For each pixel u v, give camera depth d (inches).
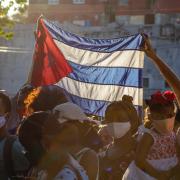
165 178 207.2
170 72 215.8
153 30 2517.2
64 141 153.6
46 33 342.3
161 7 2655.0
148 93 2329.0
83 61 339.3
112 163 225.6
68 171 149.3
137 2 2731.3
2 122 212.4
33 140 152.3
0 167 195.0
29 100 199.6
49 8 2994.6
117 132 228.1
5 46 2075.5
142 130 216.7
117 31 2512.3
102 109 335.0
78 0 2923.2
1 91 224.2
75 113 168.4
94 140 178.4
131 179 208.5
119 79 334.6
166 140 207.9
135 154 211.8
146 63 2333.9
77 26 2421.3
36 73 338.6
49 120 153.4
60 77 337.4
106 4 2824.8
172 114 207.3
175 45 2481.5
